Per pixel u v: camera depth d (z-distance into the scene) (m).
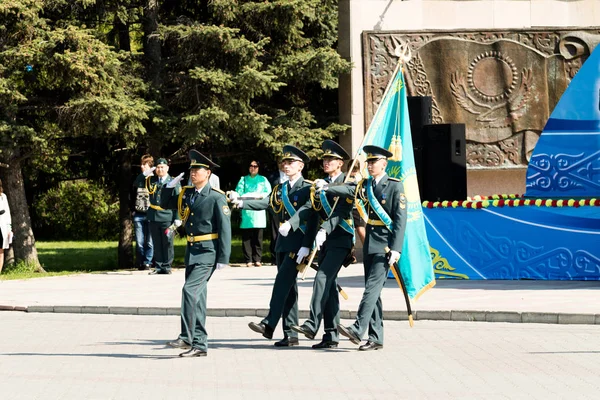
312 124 24.38
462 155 18.91
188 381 9.27
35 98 21.47
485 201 18.20
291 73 22.75
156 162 22.97
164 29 22.38
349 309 14.14
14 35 20.14
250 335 12.48
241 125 21.95
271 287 17.64
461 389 8.82
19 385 9.14
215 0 22.38
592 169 18.27
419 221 12.84
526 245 18.02
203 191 10.79
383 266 11.09
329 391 8.76
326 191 10.97
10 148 20.50
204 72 21.53
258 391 8.77
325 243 11.24
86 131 20.95
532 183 18.75
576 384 9.03
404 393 8.66
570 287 16.84
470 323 13.38
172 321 13.92
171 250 21.20
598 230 17.53
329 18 24.78
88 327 13.33
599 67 18.31
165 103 22.70
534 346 11.34
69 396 8.62
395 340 11.92
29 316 14.62
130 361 10.44
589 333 12.34
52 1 21.38
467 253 18.41
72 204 40.47
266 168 27.44
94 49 20.09
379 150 11.08
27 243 22.70
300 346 11.51
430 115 19.19
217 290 17.09
